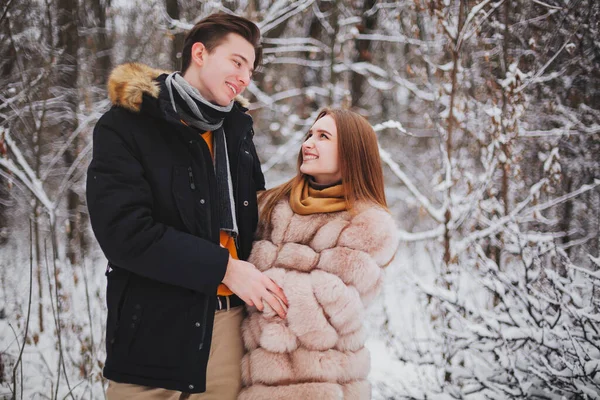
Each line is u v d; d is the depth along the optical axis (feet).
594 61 15.15
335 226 5.89
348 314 5.55
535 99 15.55
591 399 8.37
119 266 5.20
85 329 11.51
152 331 5.31
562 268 11.96
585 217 15.31
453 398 9.59
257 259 6.06
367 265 5.65
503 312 10.01
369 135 6.47
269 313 5.62
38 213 13.52
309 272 5.74
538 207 13.41
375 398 9.94
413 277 10.52
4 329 11.38
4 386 9.66
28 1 16.43
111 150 5.23
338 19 23.27
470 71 15.38
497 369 9.77
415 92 18.03
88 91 17.70
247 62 5.87
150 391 5.50
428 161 24.98
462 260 13.11
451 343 10.27
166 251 5.01
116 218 5.03
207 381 5.81
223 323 5.99
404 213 25.62
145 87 5.32
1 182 15.96
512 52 15.25
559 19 15.19
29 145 16.67
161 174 5.37
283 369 5.51
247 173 6.38
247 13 19.38
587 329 9.38
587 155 15.29
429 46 16.02
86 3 19.03
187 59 6.02
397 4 18.85
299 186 6.43
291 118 23.09
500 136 12.80
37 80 15.98
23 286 13.56
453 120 13.69
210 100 5.94
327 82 25.29
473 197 12.62
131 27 20.10
